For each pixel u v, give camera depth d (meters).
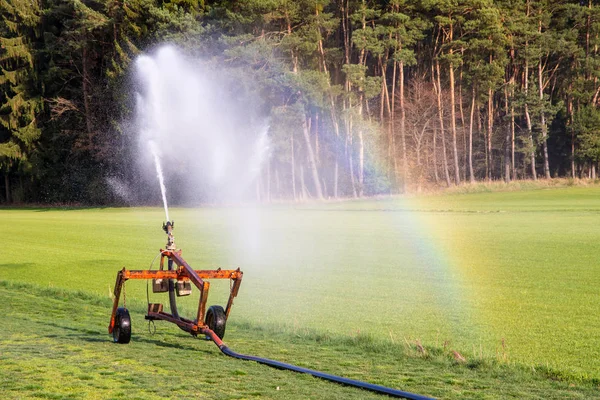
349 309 15.16
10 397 7.08
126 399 7.00
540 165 92.44
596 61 85.44
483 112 96.50
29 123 79.38
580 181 78.25
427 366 8.98
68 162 79.94
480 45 81.06
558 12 90.25
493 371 8.77
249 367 8.49
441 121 82.50
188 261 23.95
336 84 81.12
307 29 73.19
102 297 15.80
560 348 11.24
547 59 93.38
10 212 63.62
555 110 83.81
